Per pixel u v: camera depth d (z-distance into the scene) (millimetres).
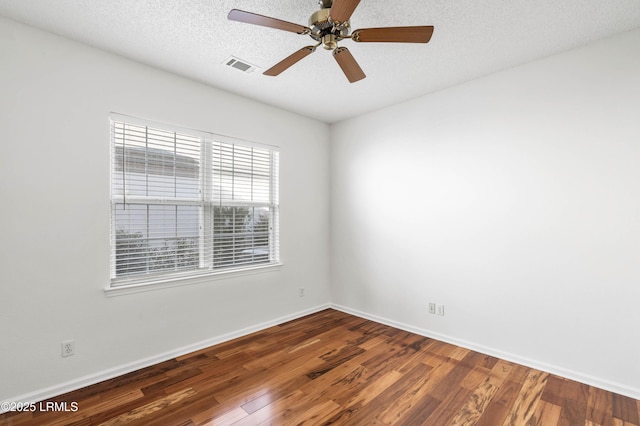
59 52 2145
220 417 1887
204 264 2949
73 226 2197
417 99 3242
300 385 2244
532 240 2508
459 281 2934
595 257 2232
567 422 1847
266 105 3424
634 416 1893
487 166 2748
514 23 2000
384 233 3551
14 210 1981
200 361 2609
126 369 2412
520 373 2408
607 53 2174
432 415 1918
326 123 4125
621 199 2133
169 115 2678
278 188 3557
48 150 2100
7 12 1900
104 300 2328
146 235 2594
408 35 1619
